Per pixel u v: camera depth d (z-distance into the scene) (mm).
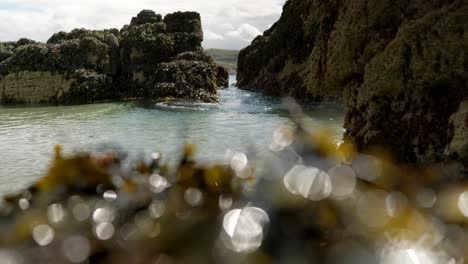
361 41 9117
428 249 1431
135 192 1791
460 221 1650
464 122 6492
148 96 27078
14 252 1487
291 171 1787
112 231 1549
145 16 32594
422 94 7684
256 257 1363
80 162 1943
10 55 30609
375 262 1347
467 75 7191
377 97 8258
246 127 15445
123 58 29062
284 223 1484
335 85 10078
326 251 1375
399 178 2061
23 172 9953
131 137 13797
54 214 1659
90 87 27109
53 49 28469
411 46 7789
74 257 1461
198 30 31250
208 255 1398
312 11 13078
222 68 43094
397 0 8711
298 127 2090
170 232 1504
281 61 34969
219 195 1714
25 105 26156
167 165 1977
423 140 7520
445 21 7488
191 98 26047
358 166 2002
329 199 1635
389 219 1554
